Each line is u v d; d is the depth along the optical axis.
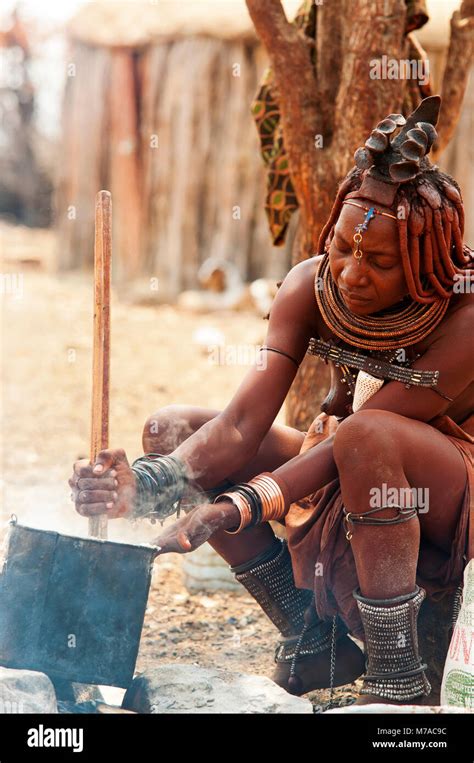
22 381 7.37
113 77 11.29
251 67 10.48
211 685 2.34
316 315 2.62
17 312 9.95
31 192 19.28
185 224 10.78
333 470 2.46
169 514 2.49
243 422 2.57
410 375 2.40
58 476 5.10
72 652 2.26
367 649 2.43
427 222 2.28
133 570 2.27
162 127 10.90
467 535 2.39
